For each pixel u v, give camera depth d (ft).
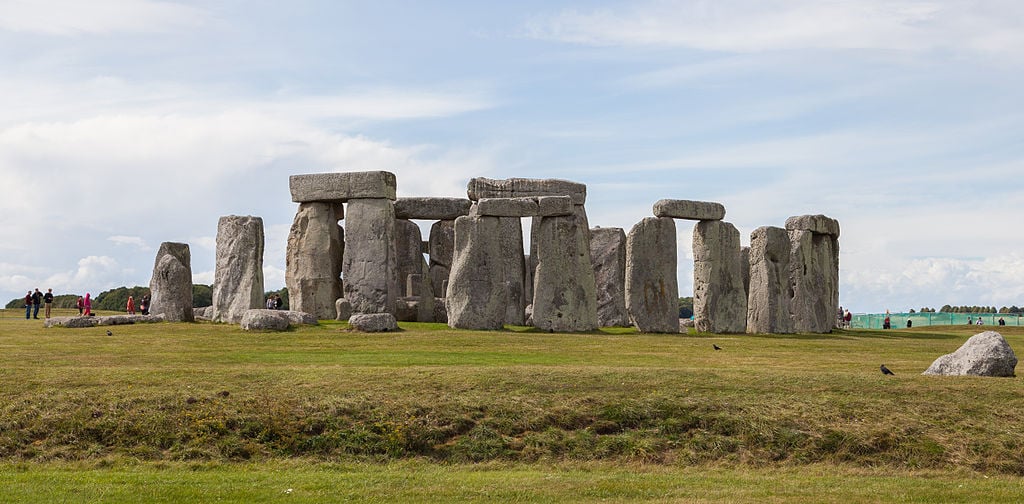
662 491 56.75
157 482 56.80
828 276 151.43
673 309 128.77
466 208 152.46
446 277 157.17
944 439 65.82
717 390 73.00
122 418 65.51
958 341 125.08
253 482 57.36
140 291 225.15
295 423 65.87
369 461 63.16
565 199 121.08
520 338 106.22
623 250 150.92
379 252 132.46
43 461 61.36
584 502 54.34
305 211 138.62
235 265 131.03
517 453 64.69
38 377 73.00
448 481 58.29
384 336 105.19
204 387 70.90
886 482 59.77
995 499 55.98
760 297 138.21
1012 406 70.08
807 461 64.39
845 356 99.71
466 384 72.69
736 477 60.95
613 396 71.20
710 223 133.69
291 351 93.35
